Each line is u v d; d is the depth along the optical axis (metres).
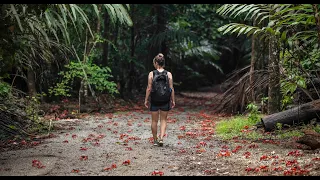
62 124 9.23
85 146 6.65
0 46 6.04
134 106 14.05
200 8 20.33
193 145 6.76
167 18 18.09
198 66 26.34
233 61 26.12
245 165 5.18
